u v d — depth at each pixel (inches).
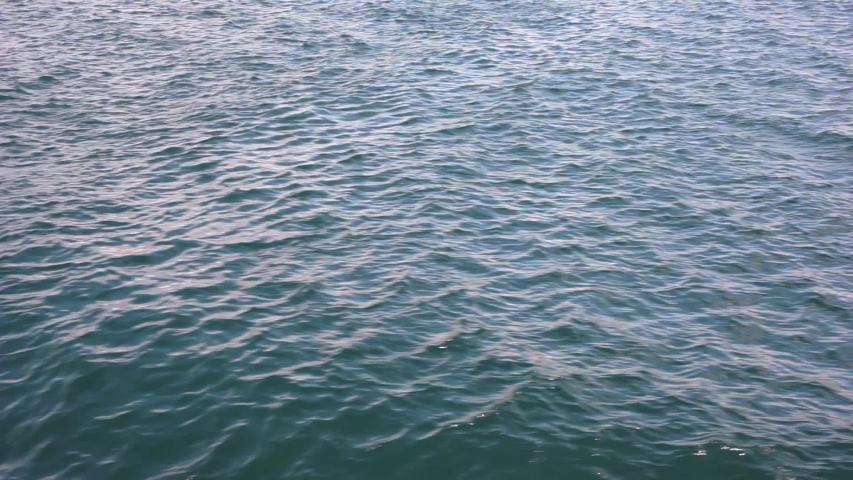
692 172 762.2
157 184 695.1
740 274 585.6
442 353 461.1
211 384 427.8
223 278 542.3
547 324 501.0
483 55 1098.7
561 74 1027.3
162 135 804.0
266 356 452.8
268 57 1066.1
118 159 747.4
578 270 574.2
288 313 499.2
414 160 753.6
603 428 402.3
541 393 426.3
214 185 692.1
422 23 1258.6
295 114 861.2
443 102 912.9
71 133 807.1
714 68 1077.1
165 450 381.4
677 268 587.8
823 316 533.6
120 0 1381.6
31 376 436.8
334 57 1070.4
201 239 598.2
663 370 461.1
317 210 647.1
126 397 418.6
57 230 608.7
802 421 421.4
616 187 719.7
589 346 479.5
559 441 390.3
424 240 605.0
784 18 1359.5
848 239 645.9
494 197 687.1
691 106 933.8
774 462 384.2
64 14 1278.3
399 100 914.1
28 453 380.5
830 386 457.4
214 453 378.6
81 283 533.6
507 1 1419.8
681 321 519.2
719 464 380.8
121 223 623.5
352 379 433.1
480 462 374.6
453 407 412.5
